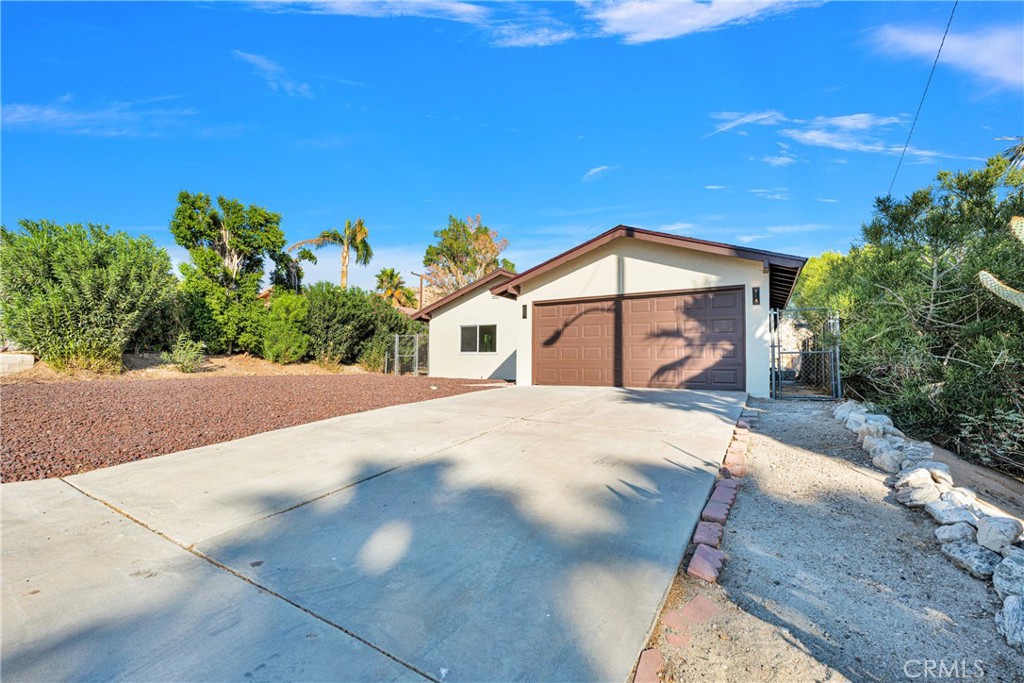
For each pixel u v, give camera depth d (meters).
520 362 12.01
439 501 3.26
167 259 12.75
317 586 2.19
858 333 7.38
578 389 9.86
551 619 1.95
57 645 1.73
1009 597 2.06
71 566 2.35
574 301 11.28
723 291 9.58
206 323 16.14
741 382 9.27
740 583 2.35
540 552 2.52
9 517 2.97
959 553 2.49
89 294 11.15
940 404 5.66
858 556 2.61
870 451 4.47
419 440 5.02
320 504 3.21
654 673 1.66
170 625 1.87
